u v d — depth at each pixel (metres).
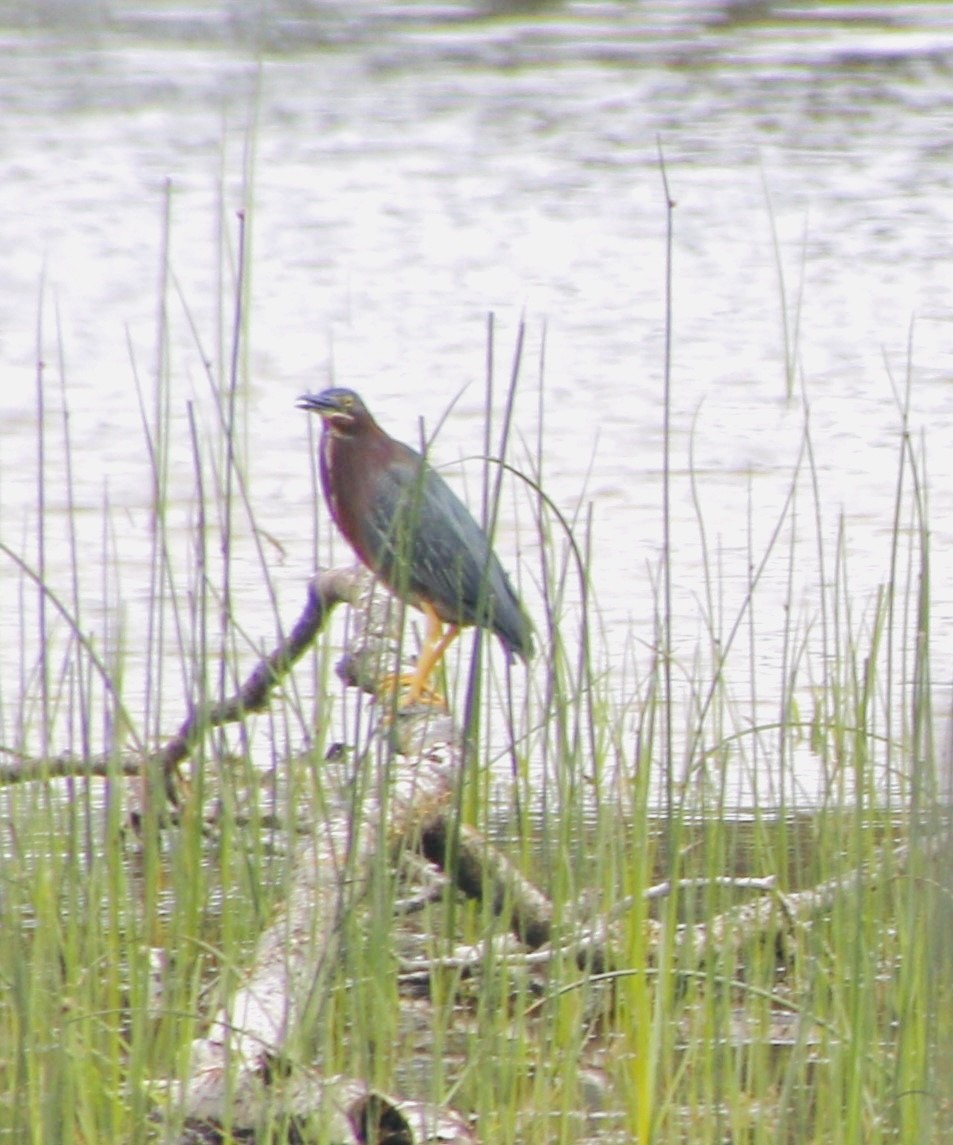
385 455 10.68
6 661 12.16
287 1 47.72
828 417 19.22
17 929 7.55
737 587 14.10
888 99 40.12
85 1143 7.18
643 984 7.74
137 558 14.42
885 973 8.59
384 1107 7.34
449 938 8.40
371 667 9.84
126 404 19.52
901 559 14.73
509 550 14.80
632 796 9.05
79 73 41.25
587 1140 7.72
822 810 9.28
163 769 9.52
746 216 30.09
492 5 51.47
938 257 27.14
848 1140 7.27
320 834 8.64
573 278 25.98
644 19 50.25
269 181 32.66
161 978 8.14
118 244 27.88
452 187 32.47
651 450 18.02
